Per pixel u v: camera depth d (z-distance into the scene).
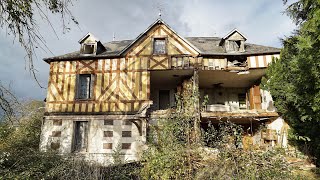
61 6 6.03
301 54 8.83
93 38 15.12
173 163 6.66
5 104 6.80
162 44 15.20
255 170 6.08
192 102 7.88
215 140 7.26
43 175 8.07
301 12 11.08
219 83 17.77
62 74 14.89
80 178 8.13
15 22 5.78
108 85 14.51
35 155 9.25
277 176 6.02
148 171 6.98
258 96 16.73
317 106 8.41
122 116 13.97
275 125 13.59
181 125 7.30
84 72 14.79
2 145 11.64
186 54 14.80
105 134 13.81
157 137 7.50
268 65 13.84
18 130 14.55
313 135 10.32
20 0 5.66
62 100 14.48
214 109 18.14
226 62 15.08
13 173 7.77
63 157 9.95
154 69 14.65
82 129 14.26
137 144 13.45
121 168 9.37
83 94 14.74
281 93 12.00
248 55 15.05
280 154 6.46
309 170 9.23
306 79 8.36
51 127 14.12
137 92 14.30
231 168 6.52
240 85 18.22
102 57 14.88
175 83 17.42
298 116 11.14
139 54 14.86
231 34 15.42
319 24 7.55
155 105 17.62
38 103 18.22
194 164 6.90
